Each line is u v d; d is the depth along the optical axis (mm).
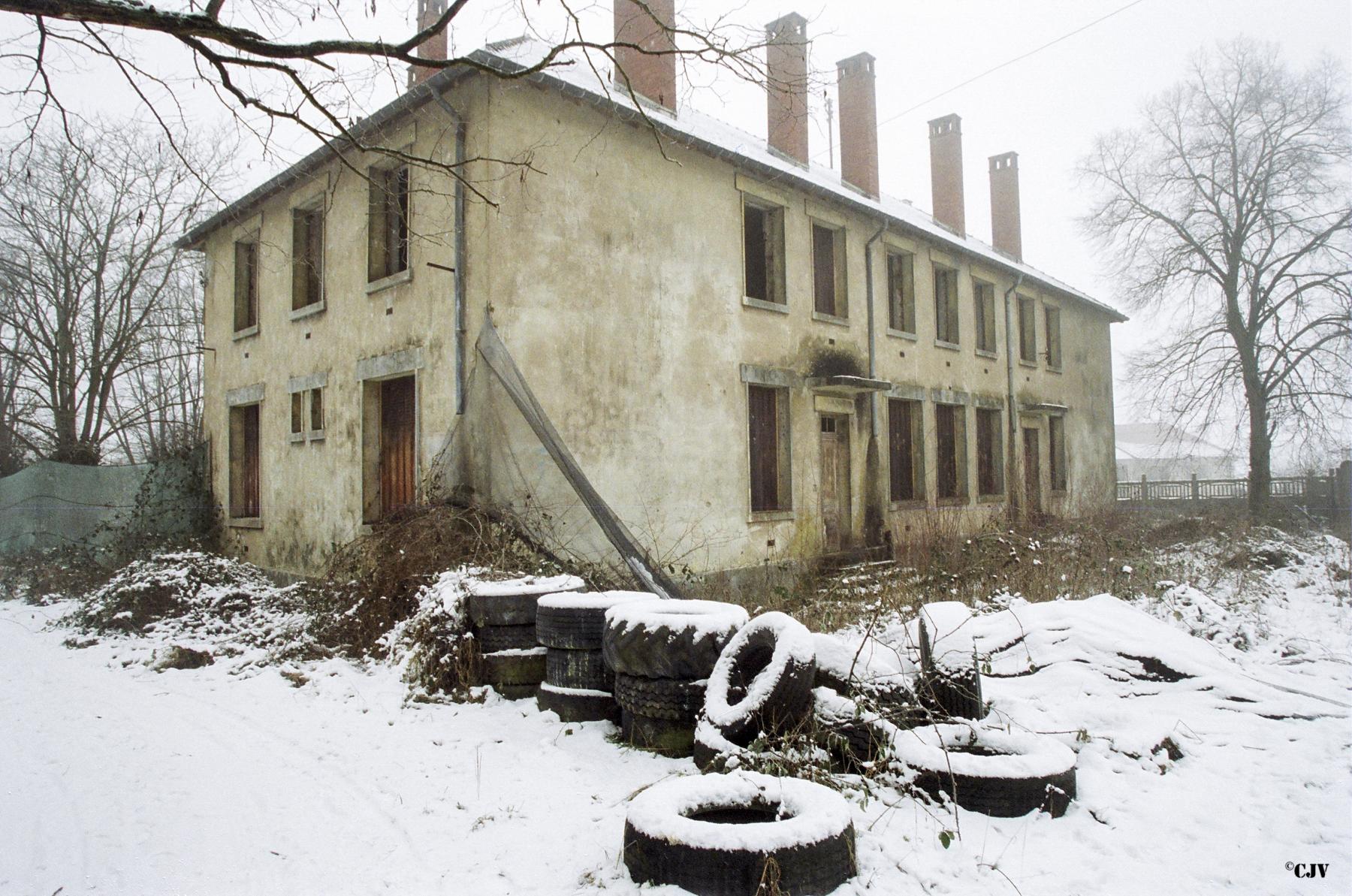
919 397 15992
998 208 24125
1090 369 23406
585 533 8969
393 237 11273
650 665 5281
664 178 11094
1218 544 14641
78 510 15711
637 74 12742
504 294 9188
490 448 8945
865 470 14578
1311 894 3395
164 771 5281
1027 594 9727
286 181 12469
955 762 4309
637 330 10539
